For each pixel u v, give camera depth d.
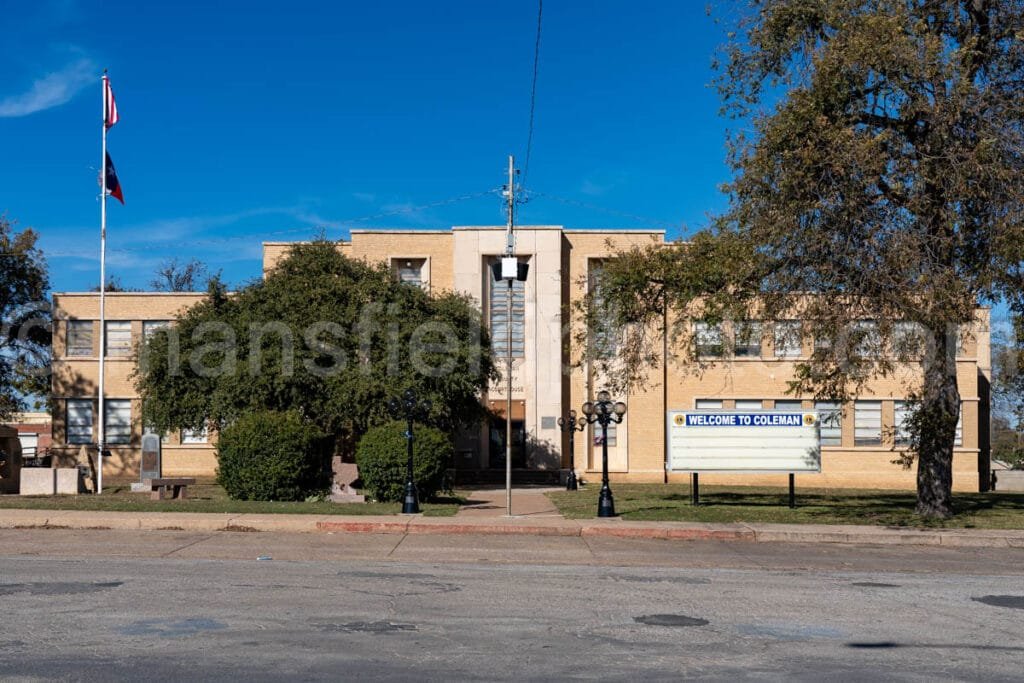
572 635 9.59
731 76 22.06
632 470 41.06
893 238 18.89
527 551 17.23
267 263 42.06
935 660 8.77
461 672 7.96
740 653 8.91
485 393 38.81
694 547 18.31
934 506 22.58
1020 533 19.95
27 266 43.19
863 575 14.90
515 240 40.97
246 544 17.47
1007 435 62.16
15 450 32.81
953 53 19.44
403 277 41.78
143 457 31.33
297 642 8.98
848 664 8.54
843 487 39.69
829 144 19.20
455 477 39.06
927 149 19.73
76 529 19.59
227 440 25.66
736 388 41.09
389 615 10.45
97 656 8.33
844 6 20.11
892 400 40.94
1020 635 10.07
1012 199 18.78
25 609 10.50
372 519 20.61
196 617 10.12
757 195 20.59
